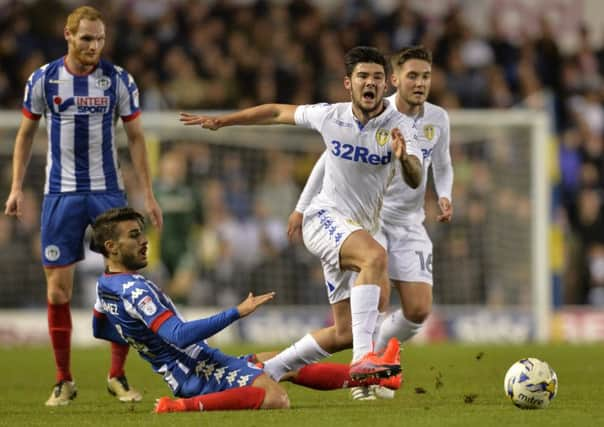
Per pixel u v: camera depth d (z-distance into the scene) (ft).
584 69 248.73
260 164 202.69
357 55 90.68
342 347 93.25
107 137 101.40
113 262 86.43
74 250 101.19
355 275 92.73
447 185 108.47
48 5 231.50
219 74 225.76
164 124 191.72
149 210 102.99
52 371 133.69
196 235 195.62
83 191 100.99
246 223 200.54
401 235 105.09
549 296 190.90
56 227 100.83
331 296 93.50
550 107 206.39
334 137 92.94
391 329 105.91
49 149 101.14
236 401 83.92
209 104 223.10
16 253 198.18
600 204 220.23
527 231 198.18
